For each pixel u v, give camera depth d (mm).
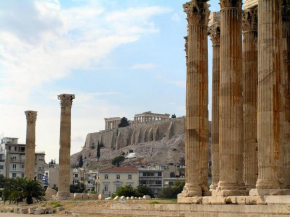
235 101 45812
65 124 106000
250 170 50938
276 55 39094
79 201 84938
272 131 38312
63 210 76375
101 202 77688
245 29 54312
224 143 45562
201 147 49594
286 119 45625
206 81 50719
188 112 50312
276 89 38750
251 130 51781
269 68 38875
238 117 45750
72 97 107000
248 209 39000
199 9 51094
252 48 53750
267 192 37969
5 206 98125
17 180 103125
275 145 38219
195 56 50594
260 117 38906
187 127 50281
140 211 54281
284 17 47781
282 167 38438
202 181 49219
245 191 44438
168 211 49562
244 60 53938
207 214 43188
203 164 49500
